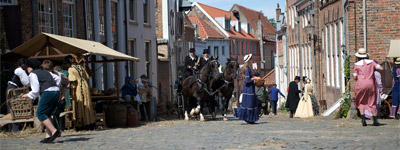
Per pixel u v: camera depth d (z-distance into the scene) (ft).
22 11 61.21
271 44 321.11
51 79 38.93
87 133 48.19
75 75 50.85
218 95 67.87
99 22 82.43
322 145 34.04
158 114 95.30
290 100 81.15
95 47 56.39
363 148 32.09
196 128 51.88
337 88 102.78
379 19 68.80
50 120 39.24
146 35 103.19
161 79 119.75
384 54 68.74
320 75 122.01
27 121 46.47
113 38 88.07
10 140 41.60
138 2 99.19
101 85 79.87
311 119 68.03
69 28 73.10
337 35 102.58
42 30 65.67
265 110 100.22
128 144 37.60
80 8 75.87
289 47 170.81
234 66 67.67
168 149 34.22
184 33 156.25
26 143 39.11
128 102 62.95
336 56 103.14
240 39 270.26
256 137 40.57
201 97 66.95
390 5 68.59
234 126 53.42
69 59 51.70
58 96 39.11
